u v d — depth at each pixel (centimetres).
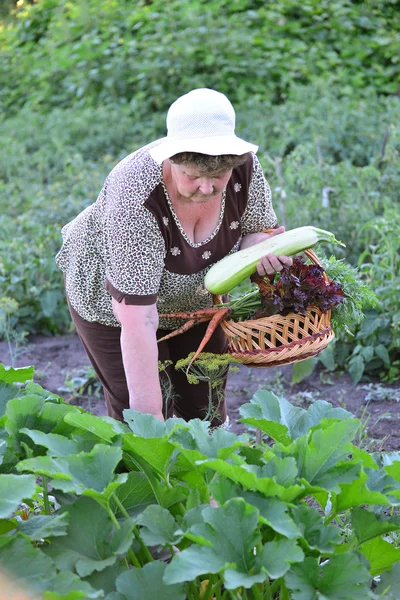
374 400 593
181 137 317
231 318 371
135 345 342
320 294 345
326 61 1355
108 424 309
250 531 278
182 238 351
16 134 1297
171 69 1293
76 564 280
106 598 271
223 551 275
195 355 359
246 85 1289
